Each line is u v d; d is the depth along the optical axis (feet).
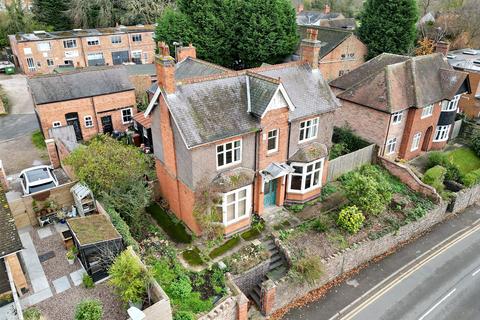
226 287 58.85
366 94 98.94
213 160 65.82
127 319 49.24
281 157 75.77
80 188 68.85
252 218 76.07
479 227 85.05
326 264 65.57
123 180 68.33
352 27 232.32
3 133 120.06
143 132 104.88
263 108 66.33
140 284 49.26
